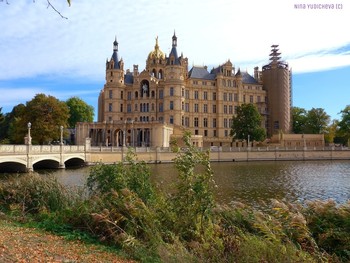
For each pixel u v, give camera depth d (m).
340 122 117.81
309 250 11.68
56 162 59.44
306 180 45.03
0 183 18.64
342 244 12.16
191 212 12.27
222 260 9.77
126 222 13.30
